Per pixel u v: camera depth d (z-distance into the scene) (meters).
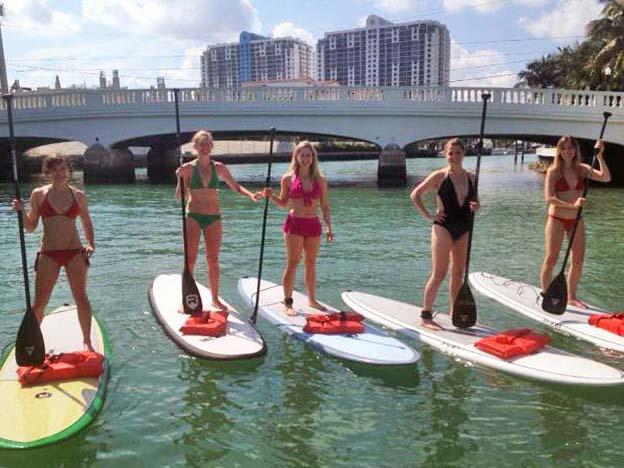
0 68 31.23
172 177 30.67
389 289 7.74
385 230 12.86
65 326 5.59
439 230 5.70
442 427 4.11
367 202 18.56
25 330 4.41
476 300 7.09
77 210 4.71
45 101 24.92
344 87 23.70
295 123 24.08
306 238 6.07
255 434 4.00
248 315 6.34
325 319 5.77
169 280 7.61
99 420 4.13
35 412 4.03
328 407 4.39
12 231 12.96
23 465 3.57
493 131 23.11
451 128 23.38
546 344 5.30
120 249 10.59
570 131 22.58
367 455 3.75
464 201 5.61
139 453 3.74
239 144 67.81
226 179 6.12
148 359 5.24
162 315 6.17
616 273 8.70
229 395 4.57
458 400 4.51
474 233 12.57
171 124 24.69
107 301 7.04
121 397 4.50
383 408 4.38
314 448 3.83
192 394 4.57
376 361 5.03
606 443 3.90
